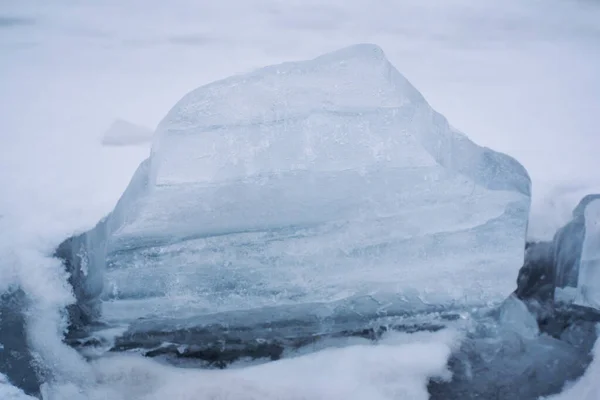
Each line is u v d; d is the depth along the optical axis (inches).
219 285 88.0
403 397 82.2
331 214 87.1
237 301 88.7
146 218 85.8
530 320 94.7
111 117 168.7
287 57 225.9
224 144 87.4
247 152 87.0
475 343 90.8
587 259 96.3
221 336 91.3
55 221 110.9
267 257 87.4
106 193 123.4
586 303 97.0
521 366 87.0
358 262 88.5
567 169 134.6
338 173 86.7
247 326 91.1
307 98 89.7
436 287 90.7
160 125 92.7
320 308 90.4
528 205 90.6
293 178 86.4
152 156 91.0
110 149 147.6
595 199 99.0
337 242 87.7
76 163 139.0
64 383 84.0
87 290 93.6
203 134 87.8
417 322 93.3
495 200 89.0
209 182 86.1
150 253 86.3
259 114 88.5
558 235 101.5
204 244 86.7
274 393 82.4
